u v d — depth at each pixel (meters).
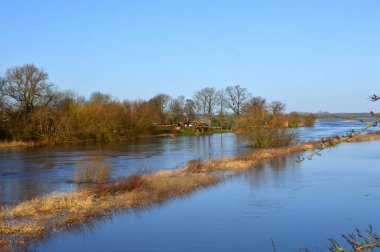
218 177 28.38
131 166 36.69
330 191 24.17
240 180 28.25
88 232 16.78
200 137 82.31
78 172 29.19
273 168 33.84
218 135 89.62
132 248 14.99
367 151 47.38
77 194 22.09
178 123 108.62
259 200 22.14
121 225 17.72
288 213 19.44
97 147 58.56
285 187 25.61
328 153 44.84
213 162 35.28
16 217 18.39
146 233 16.61
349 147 52.44
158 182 25.12
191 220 18.42
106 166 32.47
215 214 19.33
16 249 14.77
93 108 71.62
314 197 22.66
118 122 73.25
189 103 114.50
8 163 39.62
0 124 61.81
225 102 107.06
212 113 108.38
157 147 57.75
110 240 15.86
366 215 18.89
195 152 49.22
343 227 17.20
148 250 14.73
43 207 19.81
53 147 58.69
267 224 17.75
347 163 36.72
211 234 16.44
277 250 14.63
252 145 51.97
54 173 32.75
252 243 15.46
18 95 63.97
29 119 64.38
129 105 84.19
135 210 20.03
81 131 68.31
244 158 39.31
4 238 15.80
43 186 27.00
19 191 25.42
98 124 70.62
